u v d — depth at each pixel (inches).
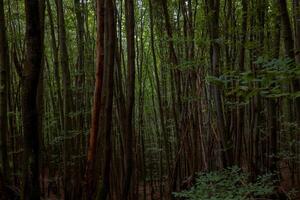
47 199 471.8
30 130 112.3
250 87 128.3
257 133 348.2
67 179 350.3
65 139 345.4
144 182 463.2
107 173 161.5
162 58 408.2
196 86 335.9
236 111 325.7
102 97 169.5
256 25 295.9
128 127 184.4
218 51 274.2
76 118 374.6
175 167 372.2
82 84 379.9
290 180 420.5
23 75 111.7
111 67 159.6
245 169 359.9
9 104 384.2
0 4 271.7
